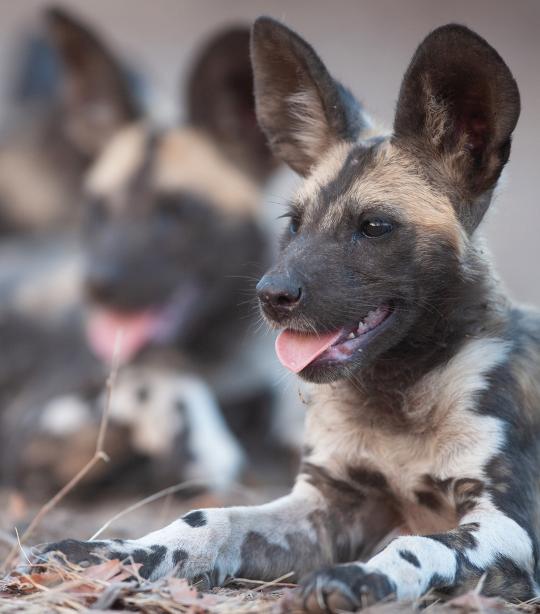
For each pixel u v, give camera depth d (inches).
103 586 227.3
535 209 1068.5
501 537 243.1
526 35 1567.4
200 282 471.5
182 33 1577.3
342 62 1472.7
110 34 1563.7
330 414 282.7
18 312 483.8
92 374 446.6
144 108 522.9
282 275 266.7
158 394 432.5
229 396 482.6
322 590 213.0
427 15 1636.3
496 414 265.7
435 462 268.8
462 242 277.6
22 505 383.6
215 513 261.7
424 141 283.6
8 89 679.7
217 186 480.4
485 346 274.2
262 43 315.3
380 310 273.9
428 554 231.5
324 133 310.7
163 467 425.7
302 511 277.6
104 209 480.1
